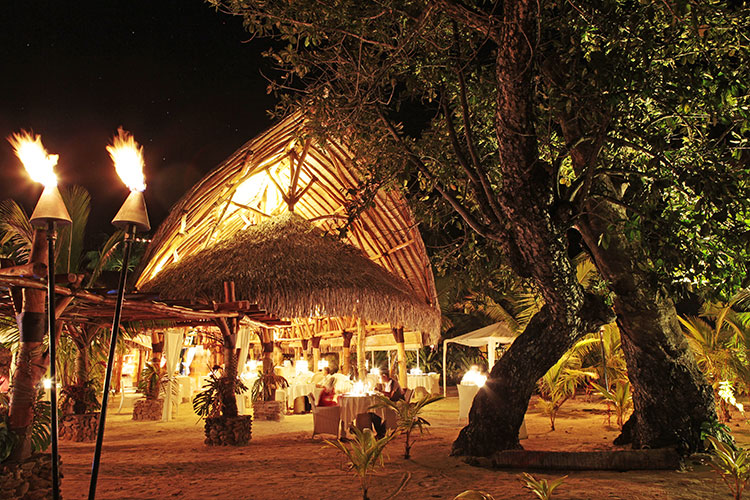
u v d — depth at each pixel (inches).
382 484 245.1
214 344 803.4
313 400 420.2
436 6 249.1
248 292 425.4
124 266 148.2
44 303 209.0
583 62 275.3
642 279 295.4
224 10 272.4
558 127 355.6
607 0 238.5
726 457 208.2
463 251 364.5
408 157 320.8
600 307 307.1
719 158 246.7
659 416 292.7
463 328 1176.8
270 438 423.5
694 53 252.7
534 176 253.1
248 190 589.9
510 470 279.7
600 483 244.4
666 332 298.2
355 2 276.7
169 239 507.2
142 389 596.1
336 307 449.1
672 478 253.6
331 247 511.5
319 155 582.9
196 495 228.5
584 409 609.3
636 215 240.7
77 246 486.0
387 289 496.7
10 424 198.2
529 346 307.3
